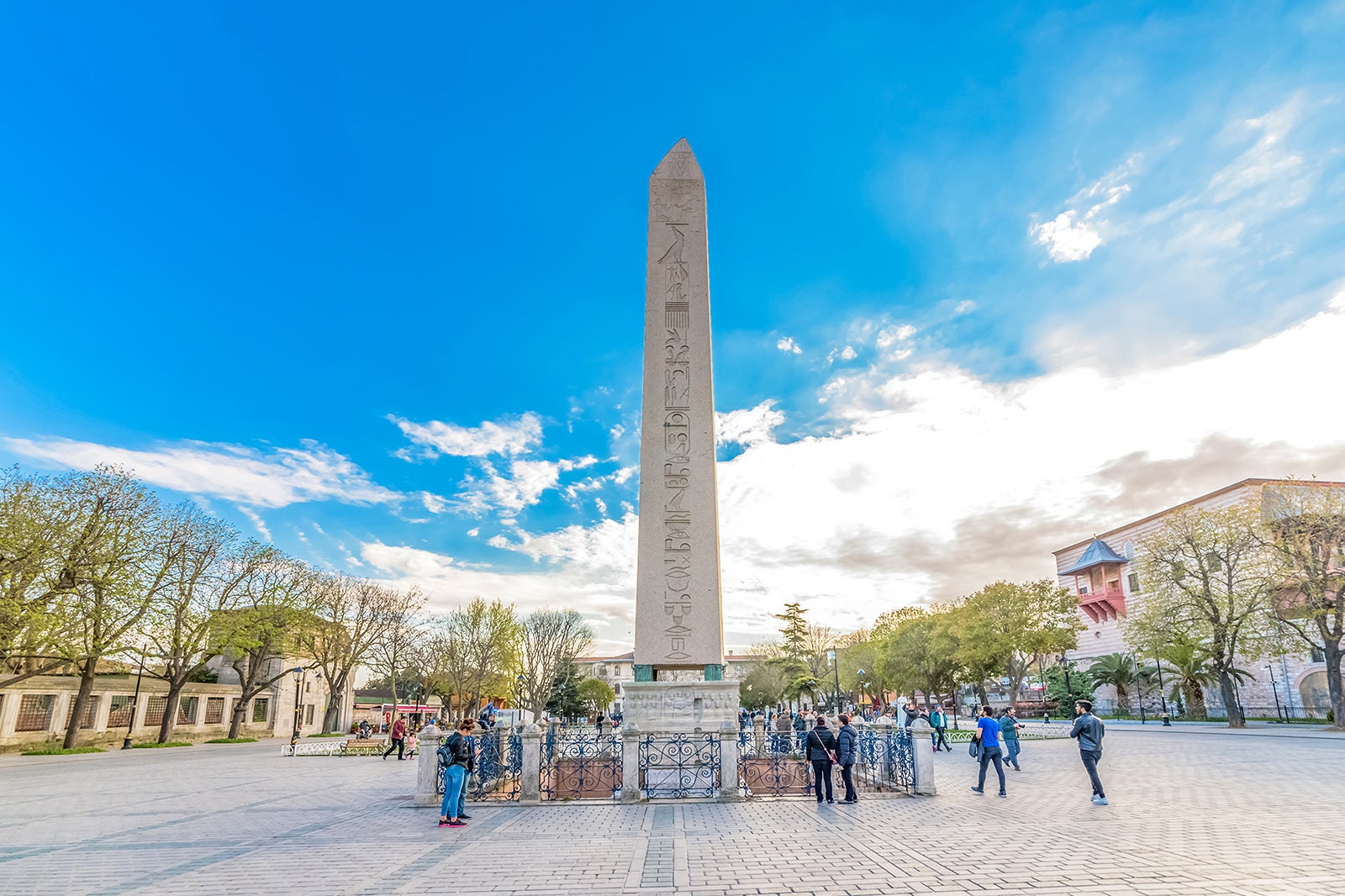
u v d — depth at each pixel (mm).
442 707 65188
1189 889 7141
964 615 50969
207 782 20984
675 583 17250
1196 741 28781
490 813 13172
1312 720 41312
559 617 71688
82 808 15211
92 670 37219
